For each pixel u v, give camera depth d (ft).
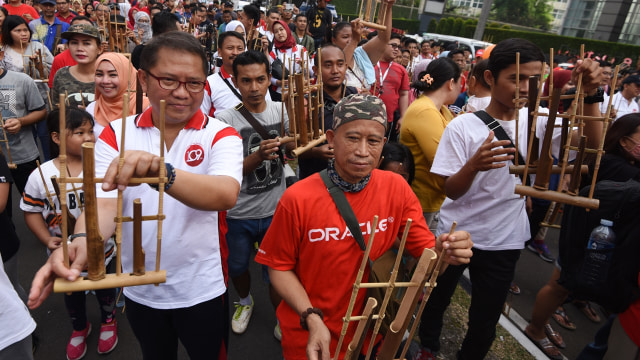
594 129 5.95
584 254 6.80
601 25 82.23
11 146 10.19
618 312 6.51
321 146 8.39
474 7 127.54
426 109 8.23
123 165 3.04
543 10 124.67
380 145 4.36
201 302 5.16
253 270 11.21
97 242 3.15
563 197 4.83
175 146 4.75
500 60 6.02
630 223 6.23
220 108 10.37
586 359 7.98
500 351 8.88
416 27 107.45
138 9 26.91
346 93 9.87
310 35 25.52
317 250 4.62
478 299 7.07
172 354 5.77
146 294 5.07
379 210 4.73
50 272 3.25
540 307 9.04
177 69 4.12
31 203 7.06
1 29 13.21
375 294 4.53
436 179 8.41
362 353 4.91
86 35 9.87
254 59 7.86
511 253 6.82
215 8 42.78
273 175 8.38
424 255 3.61
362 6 10.39
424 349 8.13
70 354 7.67
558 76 9.95
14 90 9.96
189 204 3.69
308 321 4.21
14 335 4.63
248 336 8.82
